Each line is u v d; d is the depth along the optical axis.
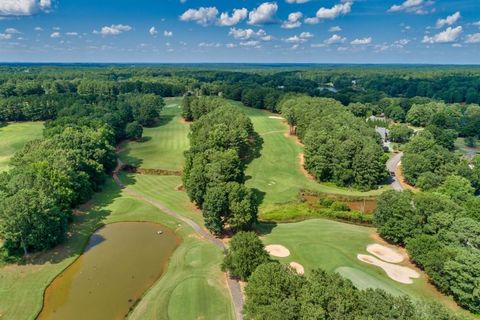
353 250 53.75
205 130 95.75
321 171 85.00
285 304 30.38
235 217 56.53
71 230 60.41
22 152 80.00
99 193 77.81
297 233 59.03
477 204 58.94
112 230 62.34
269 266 35.47
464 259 40.22
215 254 52.94
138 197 76.31
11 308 41.03
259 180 85.06
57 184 60.72
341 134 89.81
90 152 83.38
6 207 48.75
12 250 50.81
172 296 42.78
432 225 51.41
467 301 40.03
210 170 68.69
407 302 29.69
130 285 46.41
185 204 73.06
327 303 29.88
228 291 43.50
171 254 54.44
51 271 48.78
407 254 53.22
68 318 39.94
